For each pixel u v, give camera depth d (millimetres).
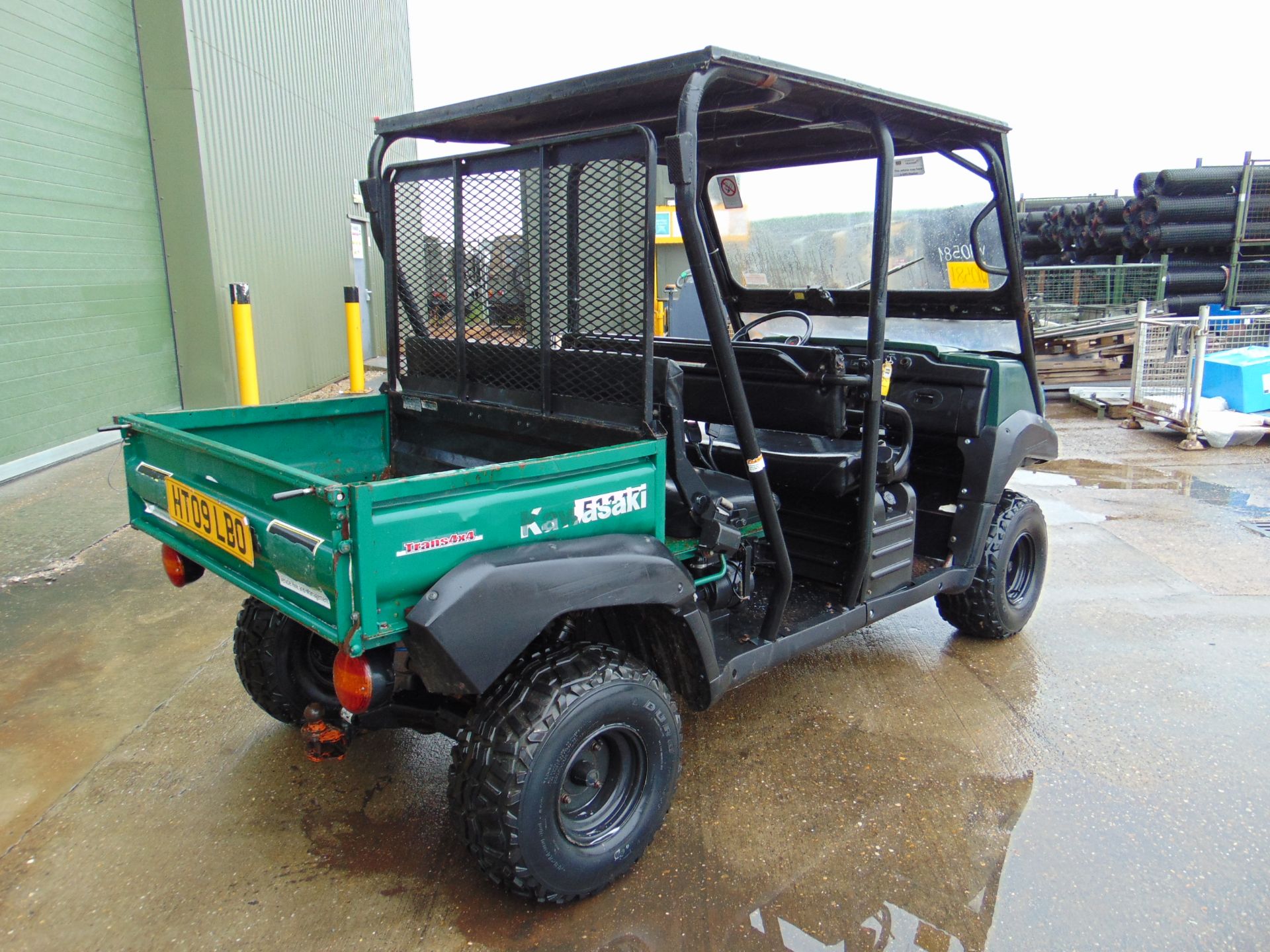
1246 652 3852
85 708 3270
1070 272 10953
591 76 2303
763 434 3516
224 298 7449
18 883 2363
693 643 2492
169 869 2434
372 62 13453
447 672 1982
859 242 3826
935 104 2830
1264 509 5914
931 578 3504
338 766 2953
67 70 5969
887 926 2244
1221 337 8719
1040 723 3275
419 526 1958
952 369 3559
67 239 6039
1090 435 8289
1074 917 2281
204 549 2502
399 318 3162
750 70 2205
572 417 2555
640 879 2422
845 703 3430
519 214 2566
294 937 2189
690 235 2209
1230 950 2174
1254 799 2803
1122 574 4770
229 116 7605
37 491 5512
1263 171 10219
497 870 2166
